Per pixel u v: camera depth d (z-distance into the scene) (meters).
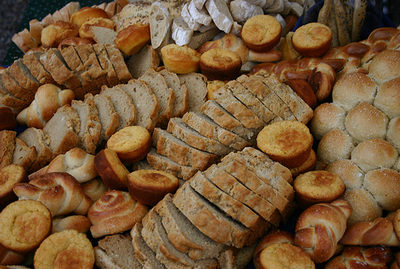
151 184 0.63
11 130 0.81
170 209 0.61
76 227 0.63
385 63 0.68
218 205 0.59
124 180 0.66
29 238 0.59
